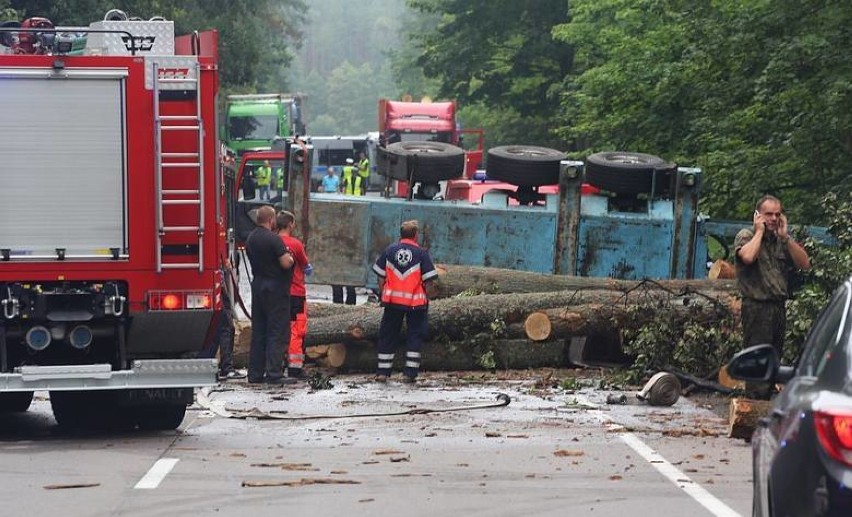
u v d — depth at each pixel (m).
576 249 37.56
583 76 53.03
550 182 38.06
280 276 29.47
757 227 22.72
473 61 103.25
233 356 32.03
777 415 10.94
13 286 21.03
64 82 21.16
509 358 31.28
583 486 17.27
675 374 27.16
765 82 38.81
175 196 21.25
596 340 31.53
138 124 21.27
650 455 19.73
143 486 17.27
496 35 102.56
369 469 18.59
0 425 23.81
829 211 27.47
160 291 21.23
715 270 33.84
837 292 11.59
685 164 45.12
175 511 15.65
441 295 33.03
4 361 21.17
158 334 21.50
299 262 30.27
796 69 38.66
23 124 21.11
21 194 21.11
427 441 21.19
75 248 21.17
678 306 28.61
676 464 18.97
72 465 18.95
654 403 25.64
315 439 21.50
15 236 21.09
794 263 23.08
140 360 21.06
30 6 75.31
